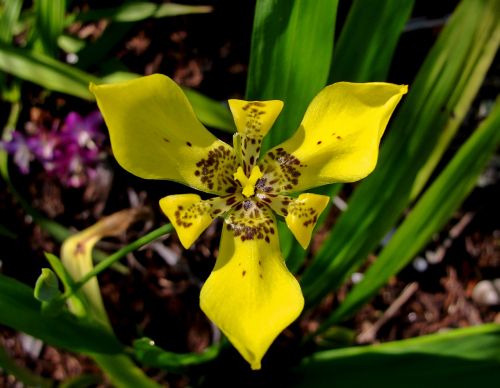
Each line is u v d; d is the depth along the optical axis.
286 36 0.16
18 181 0.24
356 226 0.19
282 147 0.14
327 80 0.17
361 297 0.20
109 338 0.17
